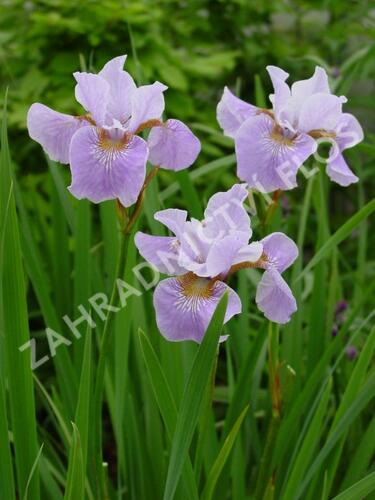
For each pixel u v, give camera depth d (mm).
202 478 523
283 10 1096
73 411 505
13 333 397
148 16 870
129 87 382
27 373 405
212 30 1069
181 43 1021
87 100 374
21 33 925
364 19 1177
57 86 902
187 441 369
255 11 1094
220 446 504
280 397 430
